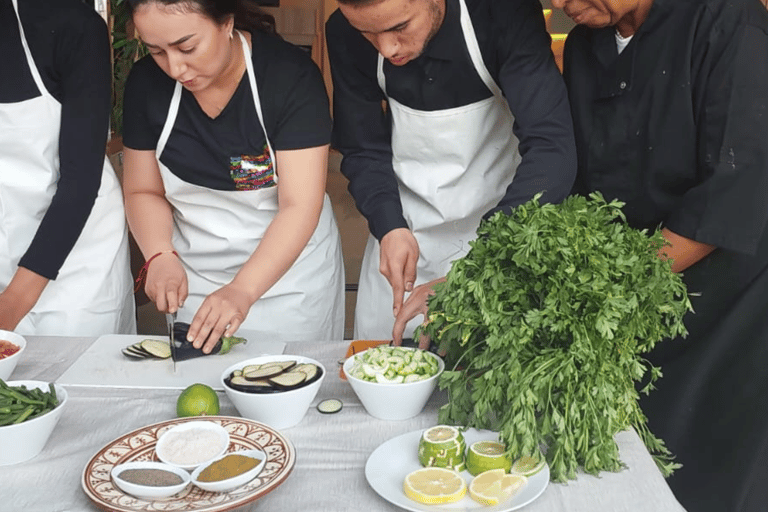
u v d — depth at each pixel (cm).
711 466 188
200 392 143
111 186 220
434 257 224
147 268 197
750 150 163
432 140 205
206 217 213
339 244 243
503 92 187
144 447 129
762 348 180
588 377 125
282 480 117
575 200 140
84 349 178
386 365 147
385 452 130
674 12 166
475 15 180
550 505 119
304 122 191
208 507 110
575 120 187
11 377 163
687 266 175
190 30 162
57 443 137
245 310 175
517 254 127
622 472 128
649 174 178
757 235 165
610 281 125
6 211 201
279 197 196
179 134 198
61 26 186
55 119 196
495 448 128
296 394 139
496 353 132
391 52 159
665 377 191
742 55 161
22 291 187
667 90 170
